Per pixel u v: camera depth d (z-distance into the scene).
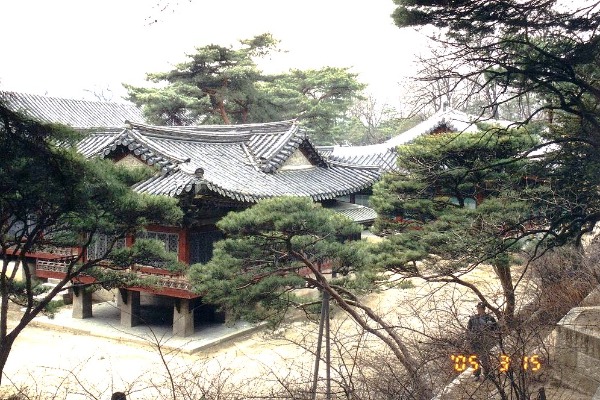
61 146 13.34
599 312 12.28
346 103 59.75
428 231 16.72
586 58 10.47
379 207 19.48
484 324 9.95
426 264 16.31
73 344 22.86
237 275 14.75
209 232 24.09
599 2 9.97
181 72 49.91
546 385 11.17
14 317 26.09
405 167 19.05
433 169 18.34
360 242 16.09
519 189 15.98
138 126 24.89
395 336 11.77
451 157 17.73
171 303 26.50
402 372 10.59
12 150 12.26
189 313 23.31
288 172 28.92
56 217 14.32
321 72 57.69
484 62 10.86
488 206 15.62
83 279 25.20
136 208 15.21
